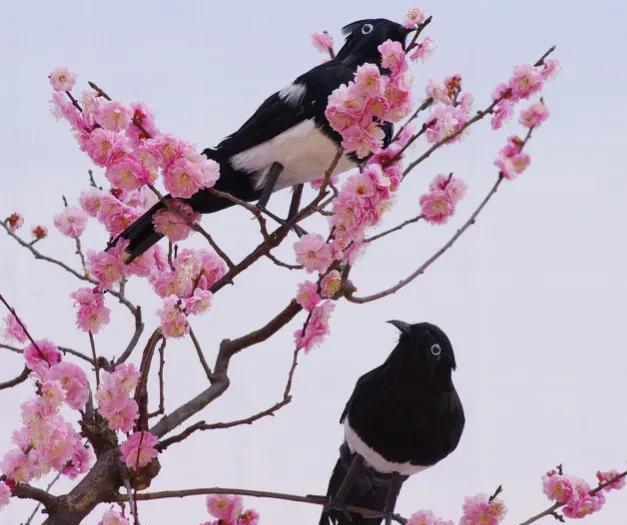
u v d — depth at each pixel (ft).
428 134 23.85
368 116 19.45
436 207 22.65
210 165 20.02
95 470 21.63
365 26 27.20
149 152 19.76
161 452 21.39
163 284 22.26
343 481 29.84
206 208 23.29
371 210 19.90
